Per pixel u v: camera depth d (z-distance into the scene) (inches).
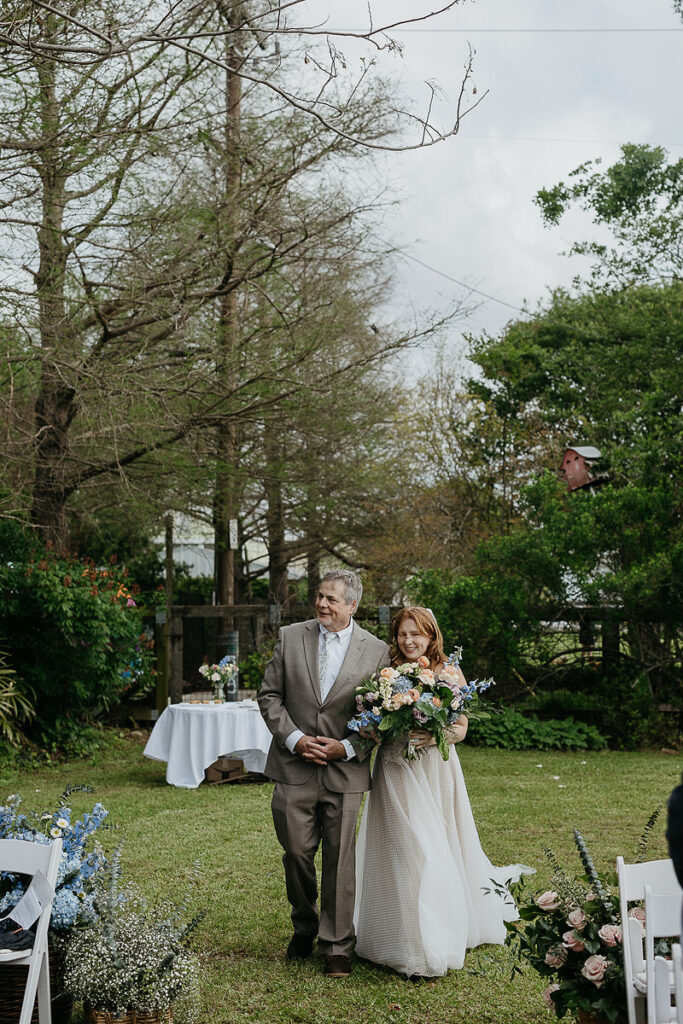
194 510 551.8
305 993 174.7
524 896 217.9
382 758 193.2
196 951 196.5
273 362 450.6
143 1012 146.6
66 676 459.2
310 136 410.6
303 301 459.8
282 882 243.3
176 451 476.4
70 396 471.5
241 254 439.8
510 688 485.1
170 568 608.4
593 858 255.8
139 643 510.0
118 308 442.6
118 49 167.2
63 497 499.2
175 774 384.5
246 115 425.4
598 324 953.5
